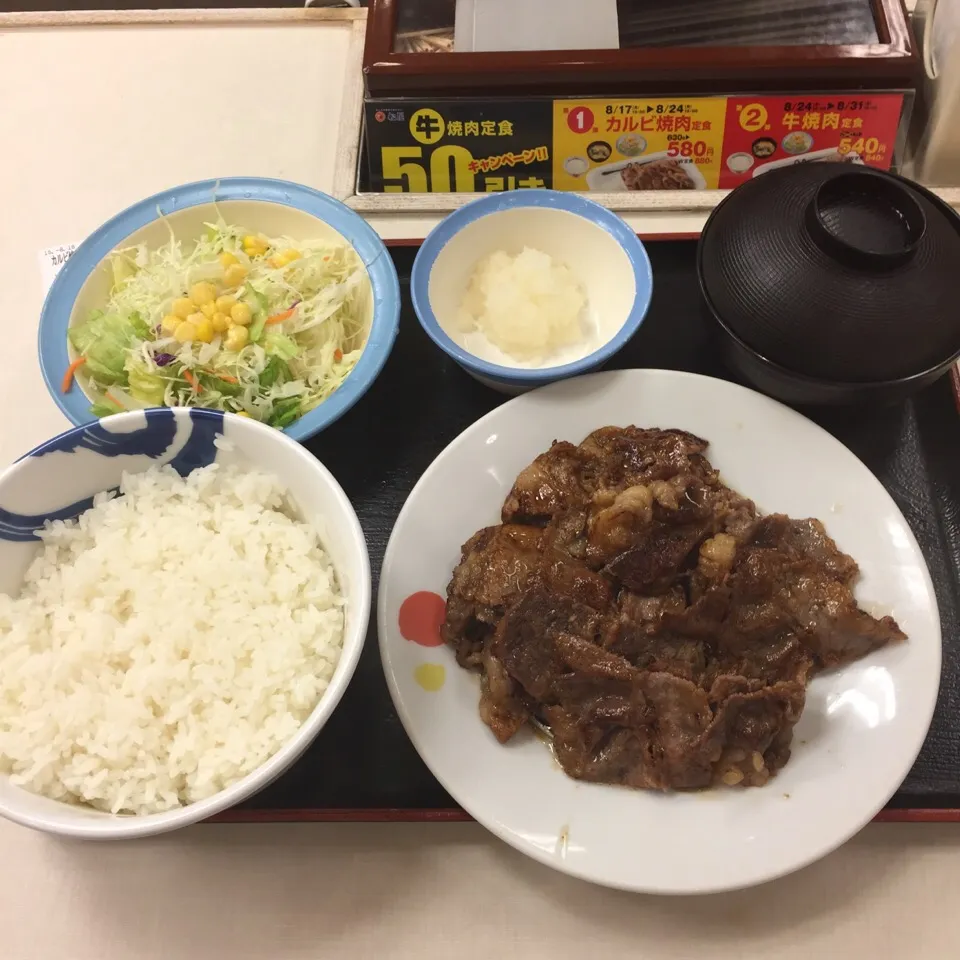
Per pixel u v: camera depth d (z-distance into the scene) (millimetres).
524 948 401
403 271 552
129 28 683
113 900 414
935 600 435
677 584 446
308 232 540
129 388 499
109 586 409
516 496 463
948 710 432
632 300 503
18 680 389
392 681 424
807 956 396
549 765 417
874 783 401
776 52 518
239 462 428
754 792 406
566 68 521
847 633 423
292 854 420
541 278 514
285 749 349
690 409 486
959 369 505
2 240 592
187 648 396
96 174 617
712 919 403
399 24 551
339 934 406
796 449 474
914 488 482
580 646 417
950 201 563
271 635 397
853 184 462
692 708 405
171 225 536
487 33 544
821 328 447
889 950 395
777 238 460
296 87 646
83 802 379
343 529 396
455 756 412
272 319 507
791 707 400
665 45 533
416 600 447
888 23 528
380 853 420
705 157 562
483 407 514
